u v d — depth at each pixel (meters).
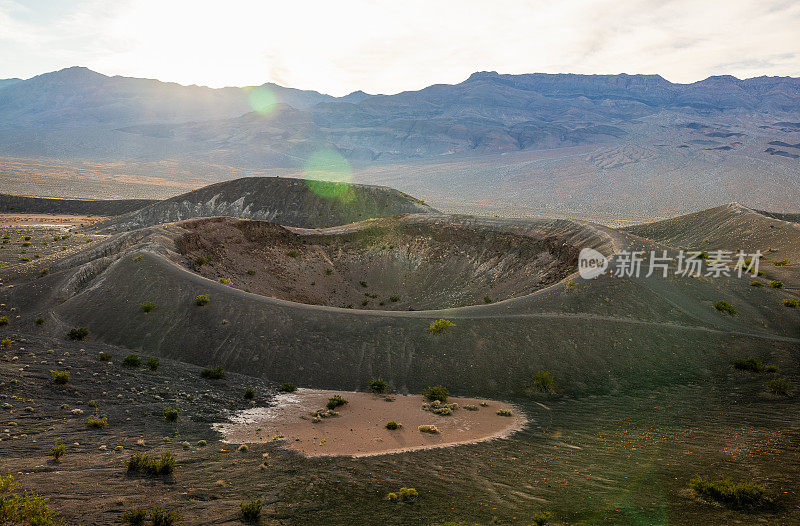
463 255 92.31
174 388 33.94
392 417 33.72
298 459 23.59
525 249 86.44
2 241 108.38
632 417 34.19
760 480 21.06
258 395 36.69
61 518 14.11
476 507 18.42
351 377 44.09
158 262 60.72
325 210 171.75
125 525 14.41
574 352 46.97
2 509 13.29
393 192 181.75
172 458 20.39
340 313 52.91
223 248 82.38
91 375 32.72
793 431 28.77
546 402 39.12
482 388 42.50
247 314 51.28
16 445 20.31
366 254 95.62
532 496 19.67
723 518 17.30
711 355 46.41
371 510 17.89
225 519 15.90
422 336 49.06
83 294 55.31
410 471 22.69
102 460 19.98
